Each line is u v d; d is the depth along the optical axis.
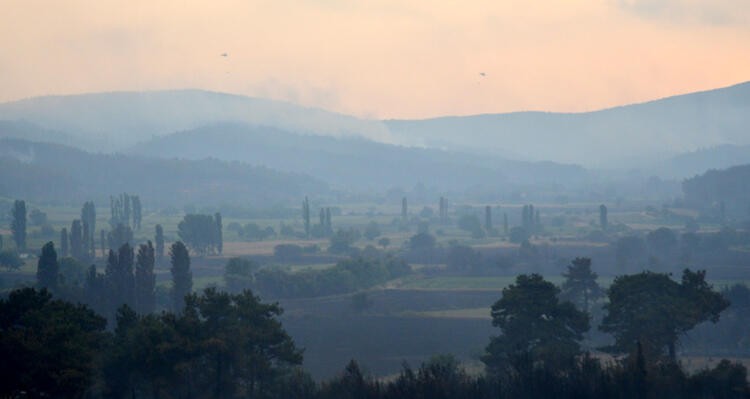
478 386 192.38
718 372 195.88
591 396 182.50
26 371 176.75
